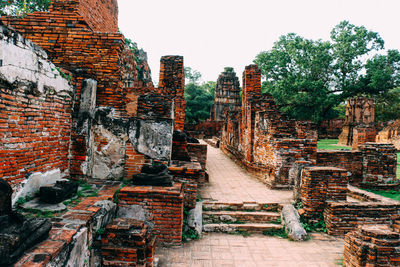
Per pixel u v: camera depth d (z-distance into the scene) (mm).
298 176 7469
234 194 8117
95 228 4133
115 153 6363
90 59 6383
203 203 7238
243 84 13758
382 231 4531
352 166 10617
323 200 6754
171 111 6969
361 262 4383
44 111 5000
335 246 5762
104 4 8781
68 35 6414
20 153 4348
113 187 5766
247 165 11875
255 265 4852
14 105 4145
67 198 4754
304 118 27047
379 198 7348
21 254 2705
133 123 6410
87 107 6133
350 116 24219
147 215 5227
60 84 5520
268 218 6848
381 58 24703
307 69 26922
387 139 20766
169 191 5242
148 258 4258
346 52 26172
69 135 6047
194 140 11617
